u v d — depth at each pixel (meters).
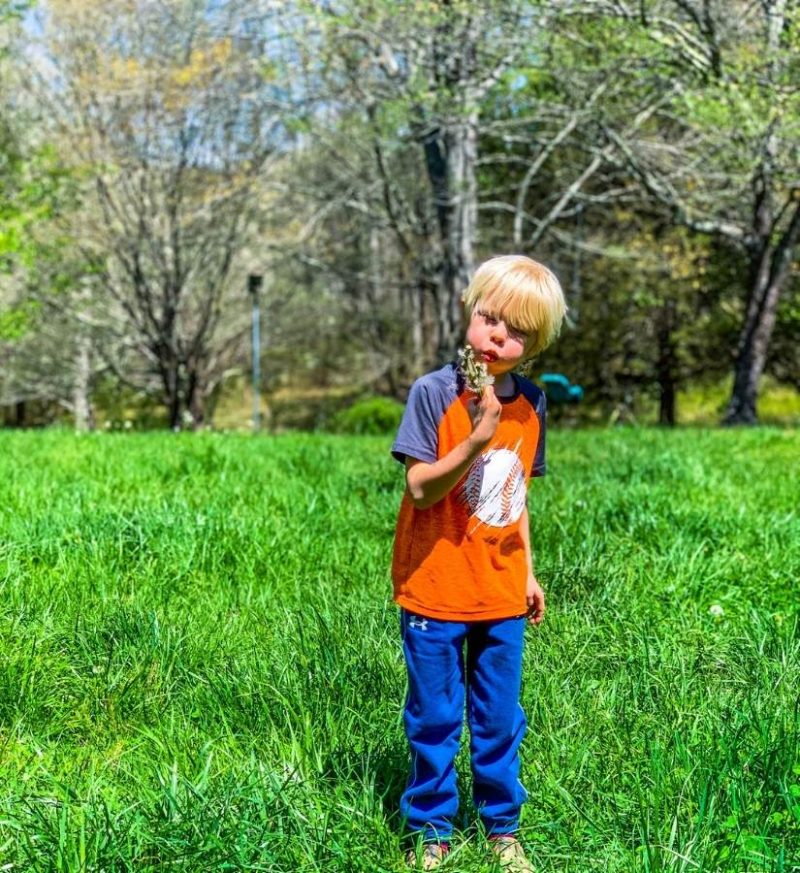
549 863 2.82
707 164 21.55
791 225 22.17
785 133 17.30
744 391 22.75
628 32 17.14
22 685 3.74
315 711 3.53
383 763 3.23
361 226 32.78
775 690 3.73
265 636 4.38
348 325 38.28
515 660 2.88
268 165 27.58
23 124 25.69
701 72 16.95
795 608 4.83
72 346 34.91
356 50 20.89
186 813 2.82
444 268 23.78
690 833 2.78
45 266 28.56
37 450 10.12
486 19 17.19
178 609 4.73
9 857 2.67
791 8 16.17
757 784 3.02
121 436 12.44
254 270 31.17
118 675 3.88
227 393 43.50
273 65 21.45
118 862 2.60
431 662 2.82
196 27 21.38
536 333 2.78
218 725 3.51
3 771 3.16
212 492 7.46
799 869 2.68
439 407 2.79
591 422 33.94
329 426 25.16
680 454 10.46
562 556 5.62
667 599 4.98
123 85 24.44
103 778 3.11
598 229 30.39
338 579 5.24
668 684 3.80
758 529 6.39
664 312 31.11
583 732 3.41
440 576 2.80
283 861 2.68
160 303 28.08
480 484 2.79
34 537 5.73
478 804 2.94
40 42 24.45
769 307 22.52
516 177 30.03
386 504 6.98
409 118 19.31
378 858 2.73
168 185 26.41
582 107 19.78
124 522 6.00
